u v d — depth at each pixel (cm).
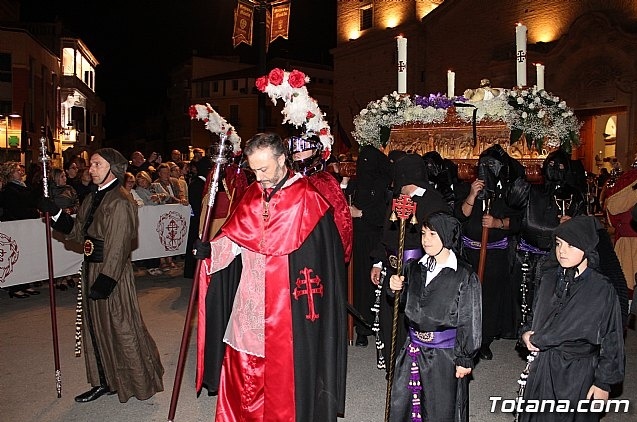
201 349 454
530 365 382
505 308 689
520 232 657
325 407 413
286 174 420
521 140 721
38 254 927
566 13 2289
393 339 400
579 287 365
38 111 3356
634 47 2020
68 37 4094
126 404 524
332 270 418
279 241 410
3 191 941
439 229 383
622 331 361
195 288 449
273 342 413
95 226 498
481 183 623
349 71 3106
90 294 480
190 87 5972
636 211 441
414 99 782
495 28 2500
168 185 1185
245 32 1184
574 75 2194
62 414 502
